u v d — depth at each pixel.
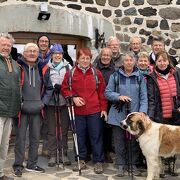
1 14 6.29
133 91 4.81
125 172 5.01
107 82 5.25
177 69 4.93
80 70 5.02
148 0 7.02
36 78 4.83
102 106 5.04
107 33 7.05
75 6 6.79
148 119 4.53
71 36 6.98
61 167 5.20
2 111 4.32
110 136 5.39
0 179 4.56
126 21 7.09
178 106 4.78
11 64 4.46
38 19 6.50
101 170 4.96
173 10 6.99
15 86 4.41
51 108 5.21
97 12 6.97
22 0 6.43
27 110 4.75
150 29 7.04
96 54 6.92
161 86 4.75
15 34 6.61
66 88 5.01
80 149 5.11
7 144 4.54
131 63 4.79
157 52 5.23
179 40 7.04
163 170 4.85
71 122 4.97
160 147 4.45
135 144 4.95
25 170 4.99
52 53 5.24
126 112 4.75
